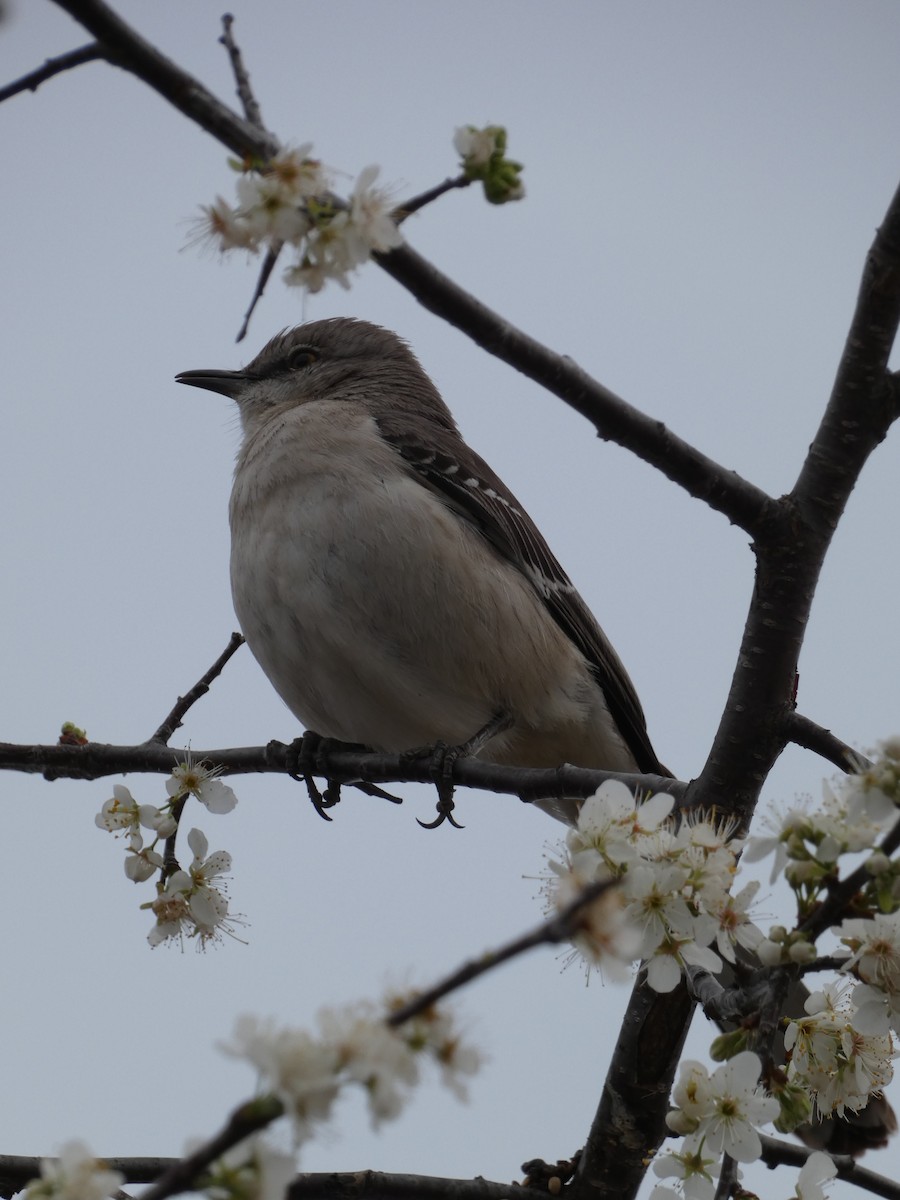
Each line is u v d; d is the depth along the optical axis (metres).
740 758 8.74
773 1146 8.79
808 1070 6.71
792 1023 6.77
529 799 9.89
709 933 6.15
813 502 8.56
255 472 11.77
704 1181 6.29
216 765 11.35
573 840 6.27
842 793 6.00
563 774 9.62
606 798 6.37
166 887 8.20
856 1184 8.76
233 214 6.27
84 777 10.67
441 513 11.52
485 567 11.64
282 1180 4.26
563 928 4.12
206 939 8.16
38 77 6.50
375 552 11.17
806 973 6.37
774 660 8.62
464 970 4.21
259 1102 4.07
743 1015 6.48
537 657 11.88
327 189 6.31
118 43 6.42
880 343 8.26
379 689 11.43
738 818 8.83
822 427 8.56
